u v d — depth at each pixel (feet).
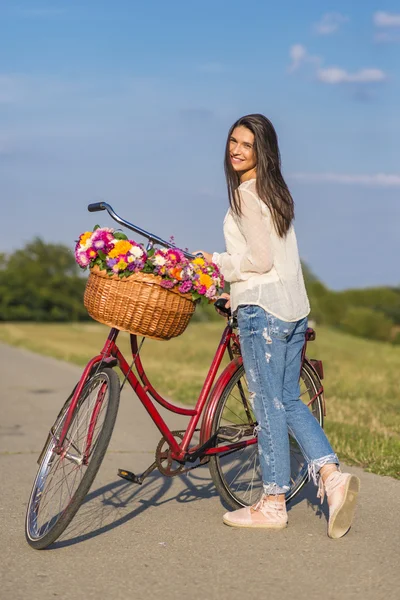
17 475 25.71
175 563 17.06
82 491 17.30
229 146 18.99
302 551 17.83
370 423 35.94
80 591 15.42
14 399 45.32
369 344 110.73
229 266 18.92
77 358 73.72
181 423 35.91
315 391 21.76
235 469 21.17
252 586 15.66
